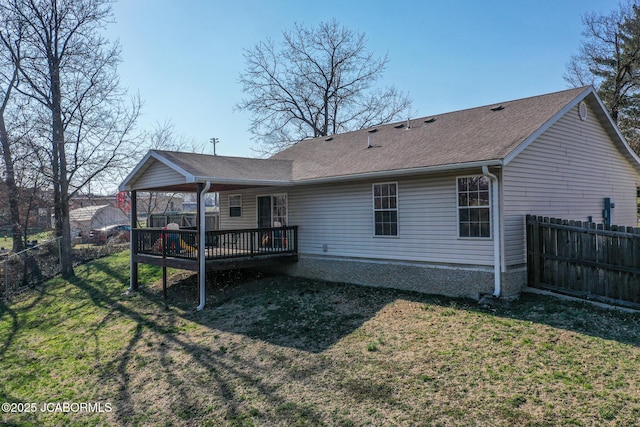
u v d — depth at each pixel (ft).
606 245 24.76
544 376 16.87
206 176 33.19
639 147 81.30
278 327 26.99
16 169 59.41
